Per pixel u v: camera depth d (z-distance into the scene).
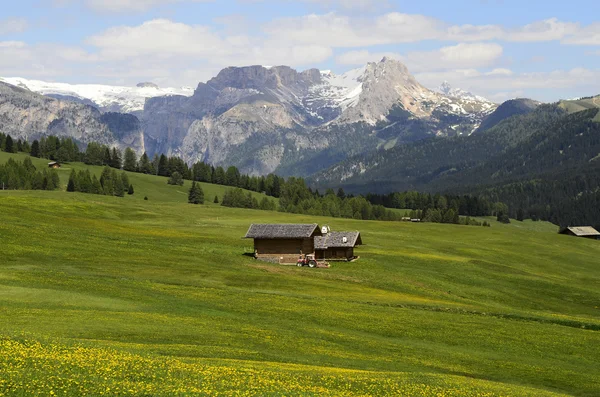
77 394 29.56
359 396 35.56
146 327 54.97
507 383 49.38
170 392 31.25
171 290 77.62
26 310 56.97
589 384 51.69
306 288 92.25
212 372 36.84
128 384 31.67
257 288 88.62
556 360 60.50
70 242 107.56
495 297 107.81
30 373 31.17
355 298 87.31
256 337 56.22
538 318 83.25
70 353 36.75
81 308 61.22
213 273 96.38
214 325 59.59
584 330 76.12
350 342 59.25
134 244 115.75
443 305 88.06
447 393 39.19
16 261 88.88
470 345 63.59
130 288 76.12
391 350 57.91
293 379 38.25
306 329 62.69
